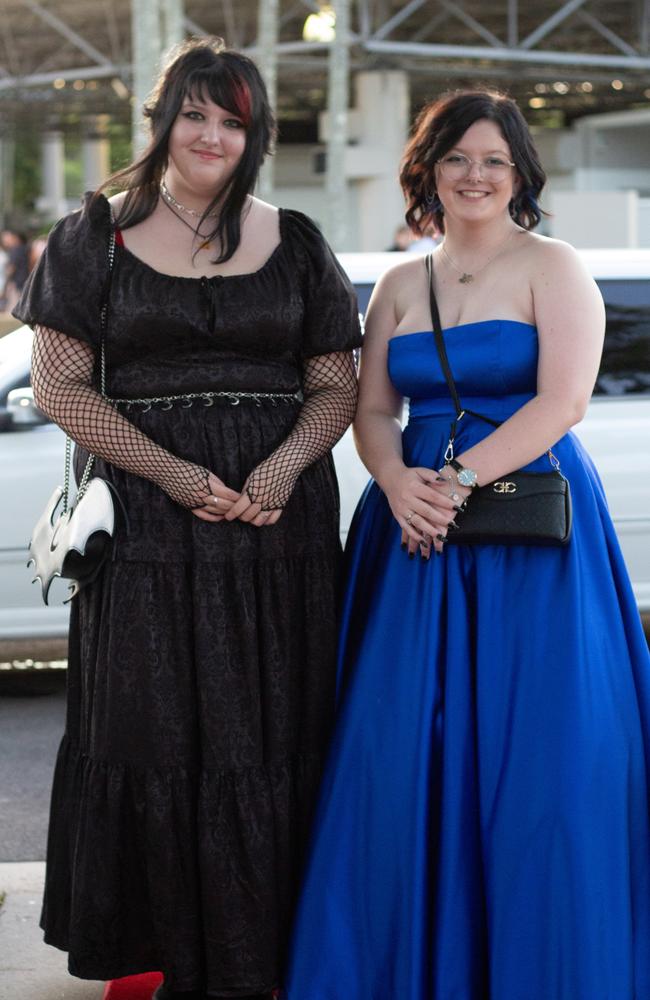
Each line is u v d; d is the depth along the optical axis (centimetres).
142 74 1315
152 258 275
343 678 294
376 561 295
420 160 287
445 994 268
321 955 274
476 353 278
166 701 274
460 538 273
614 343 545
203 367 277
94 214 274
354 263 532
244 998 285
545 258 279
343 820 278
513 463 272
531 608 273
